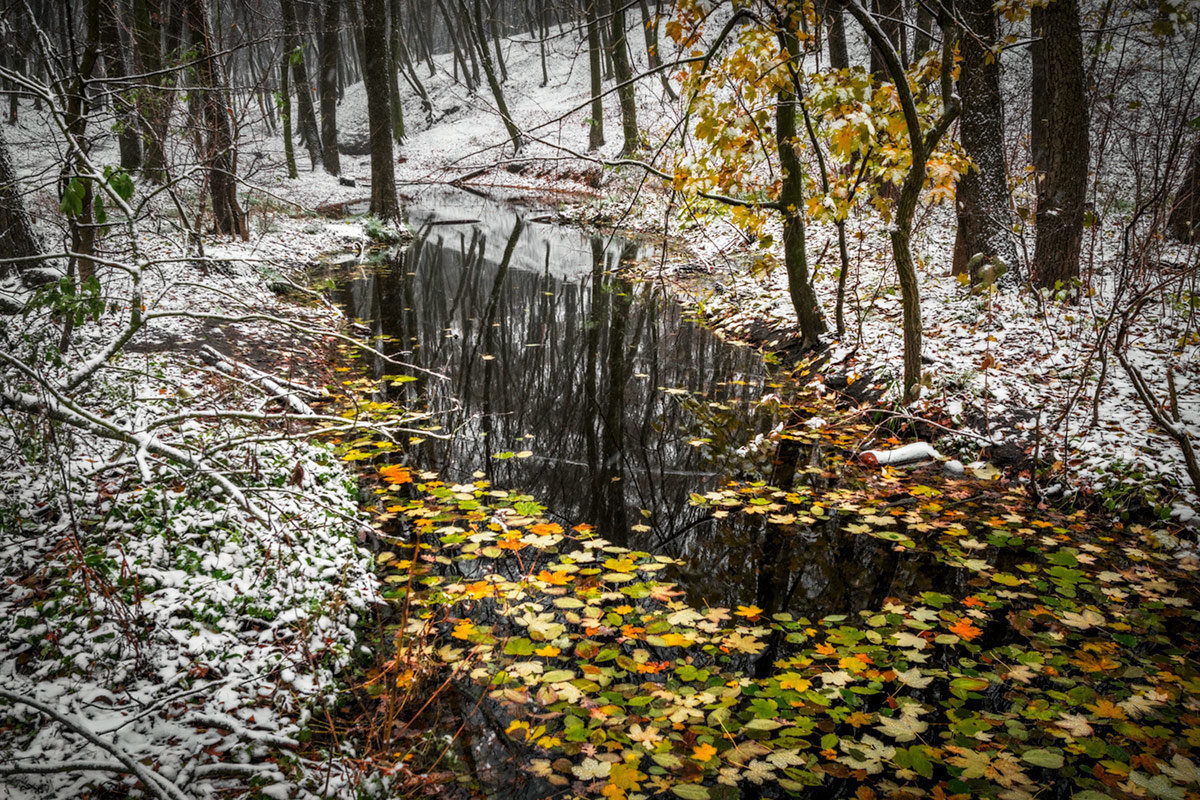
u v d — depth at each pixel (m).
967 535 4.62
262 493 3.79
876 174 6.63
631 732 2.83
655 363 8.30
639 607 3.87
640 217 17.25
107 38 10.30
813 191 7.06
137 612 3.12
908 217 5.64
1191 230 6.23
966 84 8.20
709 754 2.72
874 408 6.38
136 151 15.68
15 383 3.71
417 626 3.61
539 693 3.06
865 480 5.46
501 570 4.18
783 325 8.88
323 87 24.66
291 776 2.57
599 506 5.12
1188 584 4.06
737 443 6.26
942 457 5.64
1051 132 7.66
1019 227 8.65
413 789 2.65
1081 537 4.59
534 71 38.09
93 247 6.80
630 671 3.27
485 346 8.75
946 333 7.40
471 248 14.91
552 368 8.07
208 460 3.64
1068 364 6.36
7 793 2.29
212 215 12.09
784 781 2.66
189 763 2.53
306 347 7.98
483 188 26.59
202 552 3.62
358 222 15.71
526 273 12.66
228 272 9.77
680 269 12.61
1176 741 2.83
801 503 5.14
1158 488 4.73
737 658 3.46
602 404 7.09
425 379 7.55
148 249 9.65
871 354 7.20
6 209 7.24
